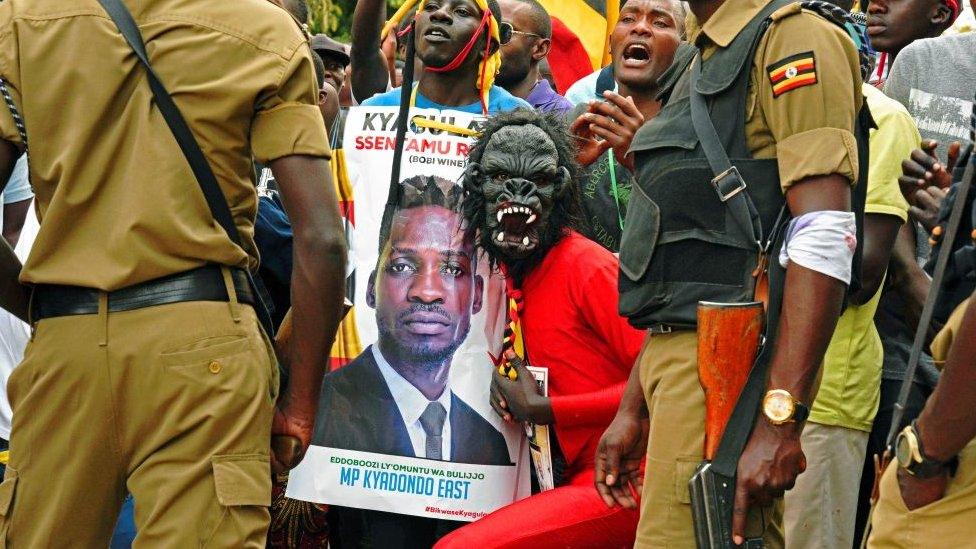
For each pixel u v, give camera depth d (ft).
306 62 11.87
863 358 16.17
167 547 11.25
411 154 16.01
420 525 16.30
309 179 11.78
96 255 11.53
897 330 17.11
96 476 11.64
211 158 11.66
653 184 12.19
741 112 11.77
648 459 12.23
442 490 15.72
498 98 17.84
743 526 11.28
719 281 11.77
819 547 16.12
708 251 11.82
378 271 15.99
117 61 11.55
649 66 19.13
